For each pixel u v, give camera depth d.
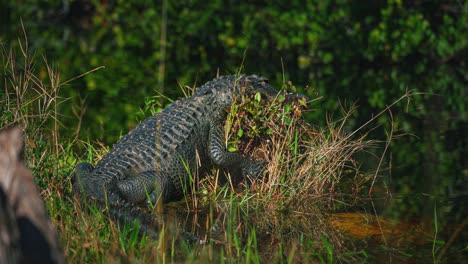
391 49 28.20
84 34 28.95
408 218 9.57
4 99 10.22
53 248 4.91
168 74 21.97
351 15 29.38
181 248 7.98
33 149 9.71
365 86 21.64
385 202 10.29
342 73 24.62
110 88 19.52
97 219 8.41
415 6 30.53
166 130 10.55
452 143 14.00
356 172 11.35
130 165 10.02
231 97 10.86
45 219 4.91
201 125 10.76
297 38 27.61
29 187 4.86
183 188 10.41
